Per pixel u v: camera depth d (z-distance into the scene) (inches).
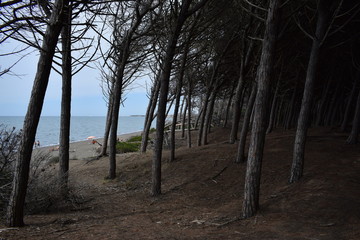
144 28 466.9
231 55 567.2
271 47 231.3
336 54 606.5
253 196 228.1
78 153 885.8
